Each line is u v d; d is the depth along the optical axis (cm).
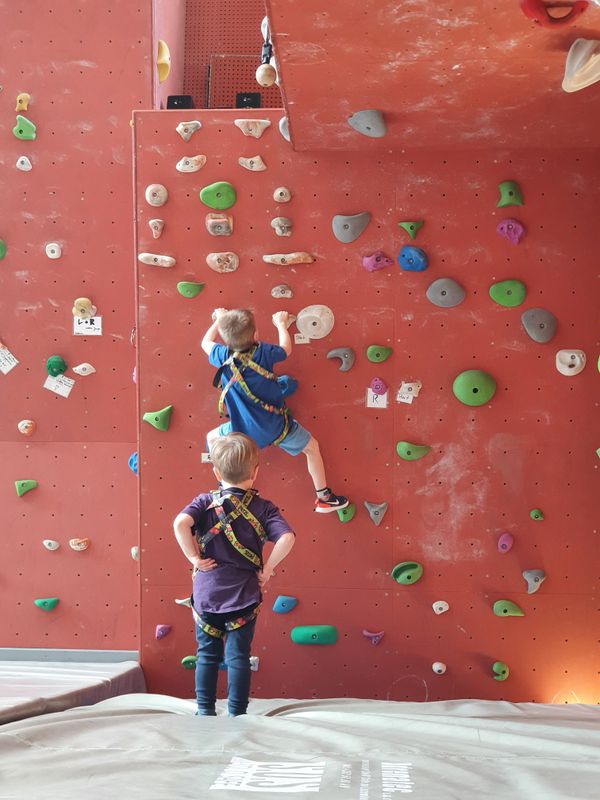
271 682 451
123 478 525
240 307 446
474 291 441
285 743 246
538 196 438
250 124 441
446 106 377
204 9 671
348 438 445
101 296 520
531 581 436
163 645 456
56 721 283
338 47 312
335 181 443
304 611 451
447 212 441
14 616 528
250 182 445
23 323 523
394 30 297
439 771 197
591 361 438
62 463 526
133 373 522
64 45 516
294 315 443
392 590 448
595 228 436
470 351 441
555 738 268
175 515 452
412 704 397
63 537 527
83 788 179
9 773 195
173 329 449
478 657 445
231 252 445
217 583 354
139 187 447
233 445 358
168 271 448
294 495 449
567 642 441
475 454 442
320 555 449
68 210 519
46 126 518
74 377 524
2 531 527
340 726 297
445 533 445
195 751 232
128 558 526
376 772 196
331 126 406
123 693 428
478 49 312
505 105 376
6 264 521
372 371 444
